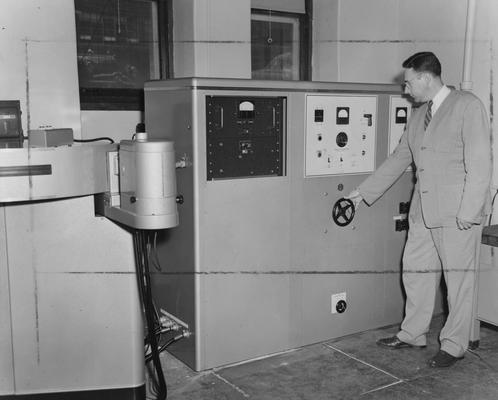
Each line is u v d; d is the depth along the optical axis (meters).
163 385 2.40
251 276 2.78
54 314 2.24
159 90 2.76
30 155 1.95
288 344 2.95
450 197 2.67
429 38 3.71
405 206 3.23
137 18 3.50
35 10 2.63
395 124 3.13
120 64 3.47
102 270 2.26
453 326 2.77
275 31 4.01
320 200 2.94
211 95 2.53
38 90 2.68
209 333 2.70
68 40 2.71
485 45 3.37
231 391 2.53
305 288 2.95
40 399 2.28
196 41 3.44
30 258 2.18
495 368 2.76
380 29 3.87
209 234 2.63
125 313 2.30
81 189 2.09
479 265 2.89
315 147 2.88
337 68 3.94
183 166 2.61
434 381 2.63
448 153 2.66
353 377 2.67
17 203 2.14
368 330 3.22
